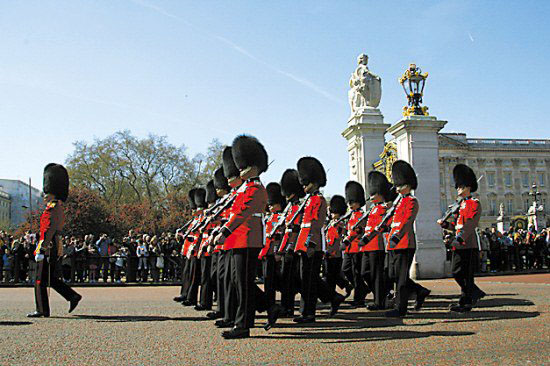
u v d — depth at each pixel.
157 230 54.41
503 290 13.34
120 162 57.44
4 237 23.11
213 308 11.52
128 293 15.99
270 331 8.09
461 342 6.66
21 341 7.30
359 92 20.88
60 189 10.63
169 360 6.04
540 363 5.51
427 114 18.00
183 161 60.09
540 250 24.12
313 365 5.66
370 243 10.80
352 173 21.00
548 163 64.50
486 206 61.84
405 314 9.29
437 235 17.44
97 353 6.48
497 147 62.88
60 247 10.41
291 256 9.58
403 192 9.88
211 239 8.87
